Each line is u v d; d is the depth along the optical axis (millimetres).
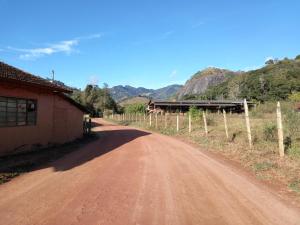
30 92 15539
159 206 6555
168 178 9133
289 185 8141
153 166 11031
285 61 125688
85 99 98750
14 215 5922
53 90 16922
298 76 96562
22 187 7992
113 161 12078
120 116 66188
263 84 89000
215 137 19094
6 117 13891
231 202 6863
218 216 5996
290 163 10430
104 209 6309
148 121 43375
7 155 13680
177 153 14359
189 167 10867
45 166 11039
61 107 19234
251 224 5605
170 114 54125
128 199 7016
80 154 14180
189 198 7148
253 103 60000
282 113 24453
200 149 15859
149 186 8180
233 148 14602
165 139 21672
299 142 13516
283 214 6102
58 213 6043
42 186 8086
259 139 15492
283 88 85000
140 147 16766
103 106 99875
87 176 9289
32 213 6035
